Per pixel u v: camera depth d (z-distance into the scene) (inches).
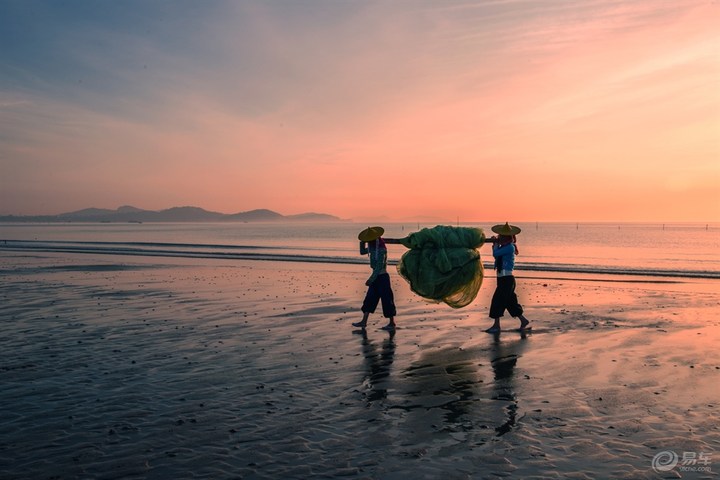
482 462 194.4
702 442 209.8
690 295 636.7
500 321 476.4
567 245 2532.0
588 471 186.2
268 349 374.9
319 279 840.3
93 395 275.0
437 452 203.6
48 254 1584.6
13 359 348.5
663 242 2925.7
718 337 399.5
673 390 275.3
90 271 983.0
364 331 435.2
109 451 205.6
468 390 280.4
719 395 266.8
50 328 448.5
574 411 246.4
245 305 571.2
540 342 388.8
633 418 236.7
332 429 227.9
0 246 2235.5
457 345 383.6
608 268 1029.2
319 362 339.9
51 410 252.5
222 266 1109.7
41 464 194.4
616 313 508.7
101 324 466.0
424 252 456.1
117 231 6840.6
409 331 435.2
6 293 666.8
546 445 209.0
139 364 335.9
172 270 1009.5
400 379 301.6
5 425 233.3
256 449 207.3
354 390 282.4
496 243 446.9
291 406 257.6
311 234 5113.2
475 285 461.4
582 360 336.8
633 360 335.3
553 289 703.7
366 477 183.6
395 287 745.0
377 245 443.5
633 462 192.9
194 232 6136.8
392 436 219.8
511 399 265.0
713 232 5634.8
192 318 494.6
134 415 245.6
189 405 259.6
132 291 687.7
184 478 183.2
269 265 1138.0
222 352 366.6
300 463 194.9
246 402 263.7
